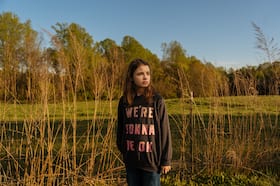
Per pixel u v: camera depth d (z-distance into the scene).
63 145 4.27
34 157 4.14
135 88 3.15
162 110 3.06
